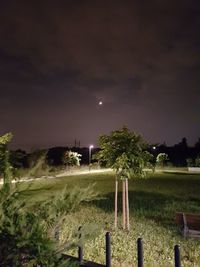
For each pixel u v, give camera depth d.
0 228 3.19
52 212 3.38
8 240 3.22
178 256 4.52
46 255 3.25
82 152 76.25
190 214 13.60
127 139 14.62
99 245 10.52
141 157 14.61
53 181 3.49
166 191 29.25
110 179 39.88
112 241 11.30
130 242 11.38
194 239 12.77
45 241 3.18
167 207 20.56
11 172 3.37
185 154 83.62
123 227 14.06
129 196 25.88
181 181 38.88
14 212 3.30
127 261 9.39
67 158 52.53
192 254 10.59
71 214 3.54
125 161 14.41
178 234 13.52
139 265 4.70
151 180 40.22
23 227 3.24
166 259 9.88
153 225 15.16
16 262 3.24
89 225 3.63
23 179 3.37
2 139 5.34
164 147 88.50
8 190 3.32
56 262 3.35
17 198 3.32
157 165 64.00
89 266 4.80
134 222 15.60
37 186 3.40
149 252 10.43
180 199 24.23
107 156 14.90
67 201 3.43
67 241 3.45
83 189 3.51
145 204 21.72
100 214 17.11
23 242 3.11
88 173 49.59
